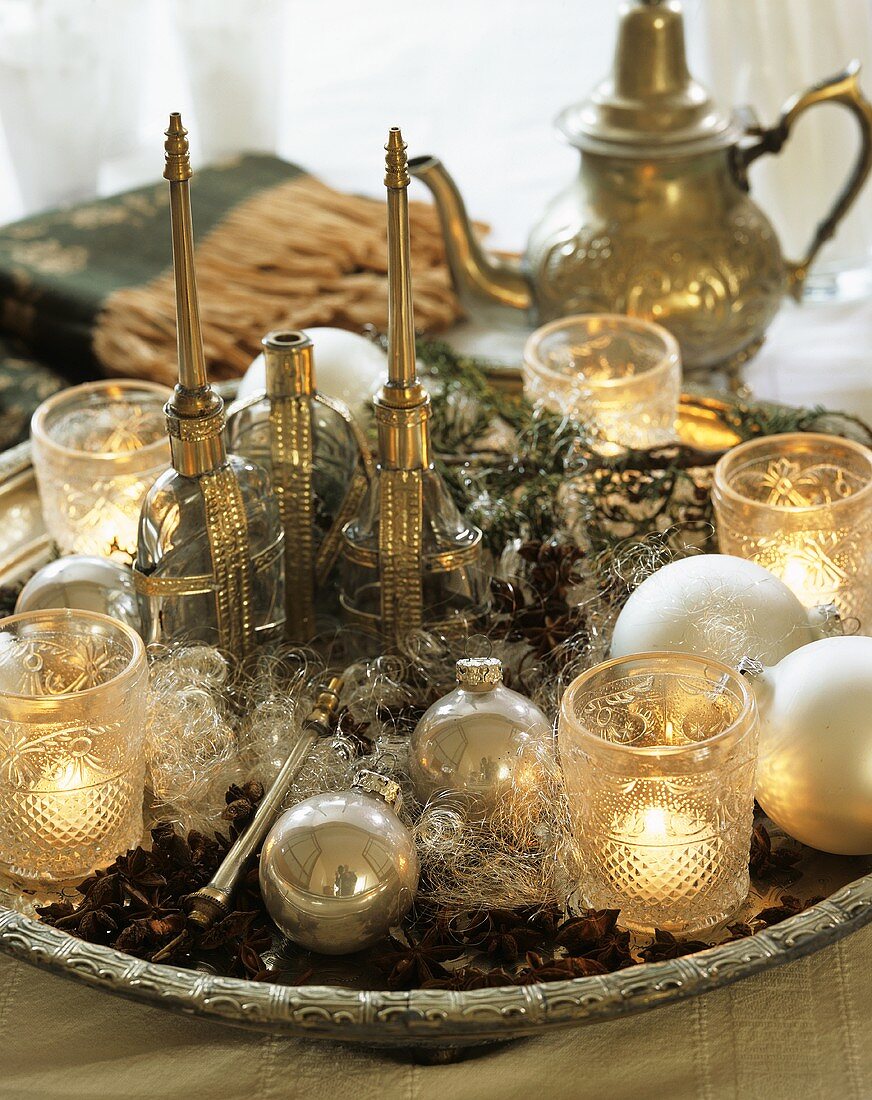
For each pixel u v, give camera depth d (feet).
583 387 3.90
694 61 5.58
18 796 3.14
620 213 4.46
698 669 3.12
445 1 6.75
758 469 3.60
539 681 3.50
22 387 4.94
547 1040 3.09
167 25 6.73
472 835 3.16
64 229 5.46
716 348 4.58
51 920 3.11
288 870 3.02
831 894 3.17
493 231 6.10
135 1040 3.12
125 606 3.47
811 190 5.54
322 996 2.89
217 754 3.34
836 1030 3.11
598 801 3.04
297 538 3.55
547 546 3.53
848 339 5.16
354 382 3.75
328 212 5.76
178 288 3.22
